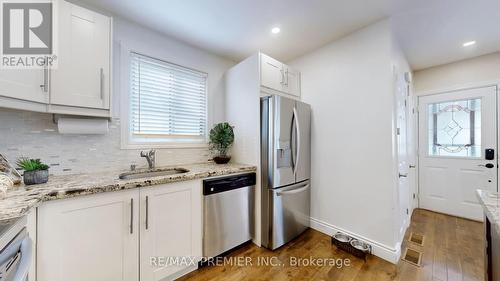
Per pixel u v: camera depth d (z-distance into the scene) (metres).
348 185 2.17
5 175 1.18
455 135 2.91
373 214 1.97
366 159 2.02
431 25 2.00
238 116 2.43
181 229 1.58
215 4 1.72
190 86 2.47
